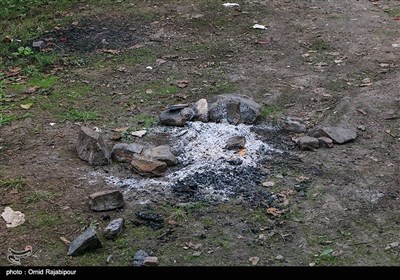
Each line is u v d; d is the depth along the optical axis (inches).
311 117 197.2
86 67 242.2
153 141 181.2
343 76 229.3
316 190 154.3
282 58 249.0
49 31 285.0
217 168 165.0
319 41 266.7
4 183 156.6
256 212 144.9
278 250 131.4
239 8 314.0
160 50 258.8
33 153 173.6
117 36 276.4
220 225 139.9
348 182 158.1
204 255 129.6
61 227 139.7
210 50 258.7
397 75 228.5
